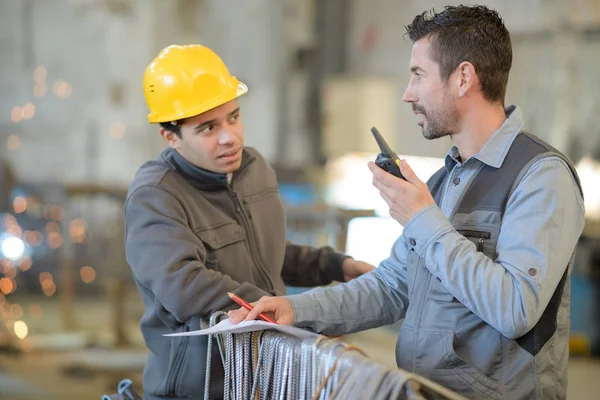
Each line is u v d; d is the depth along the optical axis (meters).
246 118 7.82
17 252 6.87
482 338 1.56
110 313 6.46
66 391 4.43
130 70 7.52
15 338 5.36
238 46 7.74
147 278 1.87
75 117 7.48
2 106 7.41
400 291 1.84
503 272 1.49
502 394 1.54
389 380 1.30
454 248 1.52
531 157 1.57
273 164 7.24
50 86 7.46
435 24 1.64
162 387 1.94
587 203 6.16
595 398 4.25
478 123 1.64
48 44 7.43
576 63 6.48
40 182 6.48
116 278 5.55
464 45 1.60
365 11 7.64
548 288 1.48
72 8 7.42
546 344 1.55
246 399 1.67
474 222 1.59
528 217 1.51
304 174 7.21
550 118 6.58
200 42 7.67
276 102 7.77
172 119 1.90
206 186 2.00
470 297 1.50
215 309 1.83
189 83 1.92
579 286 5.28
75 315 6.41
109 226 7.08
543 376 1.55
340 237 3.92
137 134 7.56
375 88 7.44
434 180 1.79
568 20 6.44
